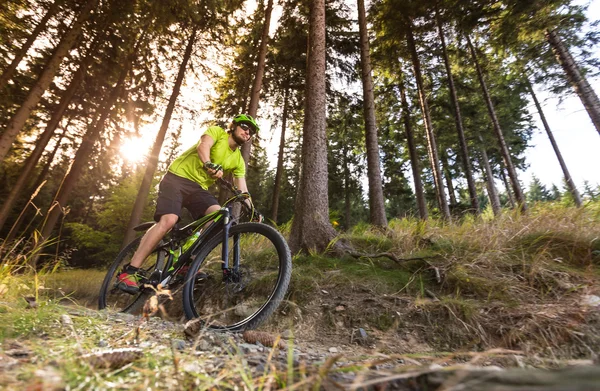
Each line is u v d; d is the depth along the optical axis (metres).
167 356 0.98
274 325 2.19
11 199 8.67
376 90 13.45
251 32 10.23
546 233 2.82
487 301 2.05
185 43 10.73
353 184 19.89
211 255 2.36
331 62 9.70
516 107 16.25
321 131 3.93
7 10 7.68
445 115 15.59
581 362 1.33
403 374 0.68
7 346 0.98
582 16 7.70
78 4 7.93
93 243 12.55
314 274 2.66
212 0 8.05
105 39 9.04
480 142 16.59
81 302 3.80
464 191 21.09
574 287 2.03
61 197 9.48
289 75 11.01
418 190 12.77
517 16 8.01
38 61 9.14
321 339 1.99
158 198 2.42
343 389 0.66
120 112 10.88
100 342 1.17
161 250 2.50
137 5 7.79
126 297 3.01
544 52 9.16
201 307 2.60
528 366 1.45
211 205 2.50
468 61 12.94
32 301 1.57
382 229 4.51
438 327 1.90
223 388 0.77
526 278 2.26
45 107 10.58
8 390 0.57
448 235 3.46
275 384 0.78
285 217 21.28
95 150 11.83
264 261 3.18
